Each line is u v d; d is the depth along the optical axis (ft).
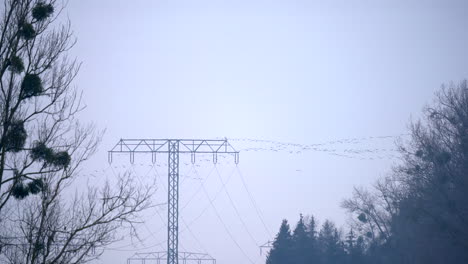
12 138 256.11
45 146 263.49
